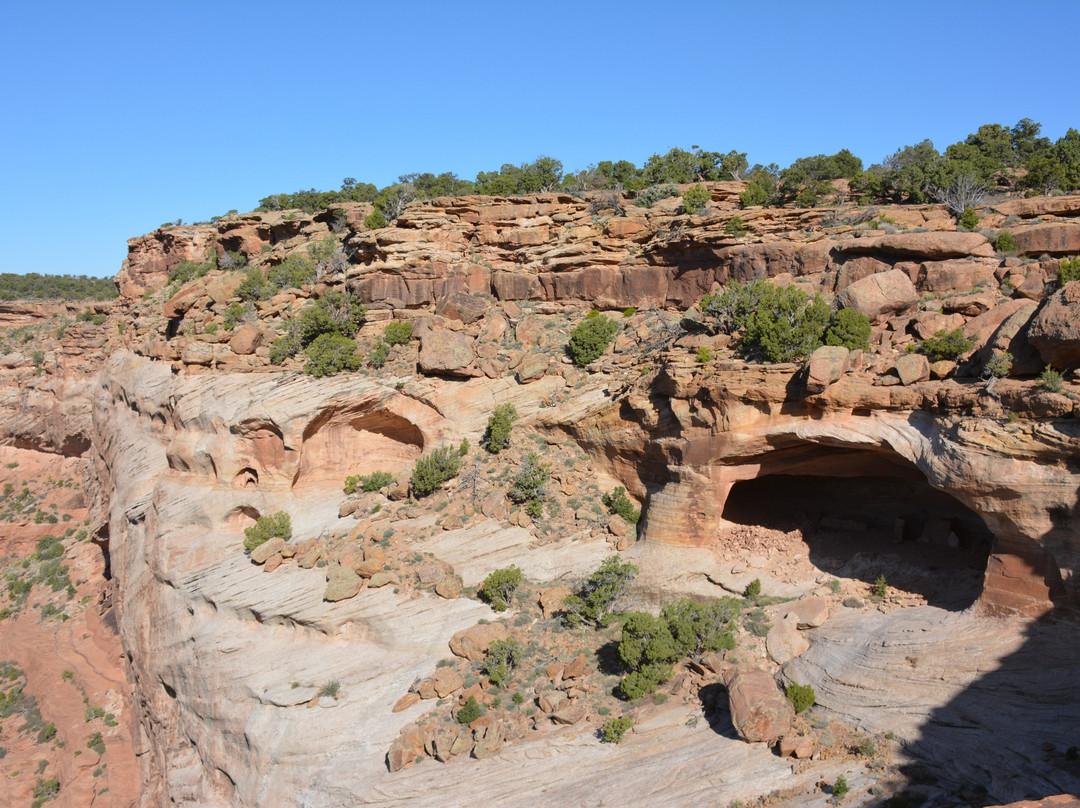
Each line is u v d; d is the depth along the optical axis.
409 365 52.06
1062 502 26.44
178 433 54.62
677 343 43.56
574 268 55.41
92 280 164.75
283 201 101.00
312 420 49.59
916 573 34.00
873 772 25.27
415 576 41.03
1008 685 26.09
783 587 35.91
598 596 36.53
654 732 29.67
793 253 45.50
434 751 31.31
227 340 56.34
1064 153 65.94
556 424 46.62
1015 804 17.86
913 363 32.19
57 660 68.38
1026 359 29.14
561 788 28.17
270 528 46.56
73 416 90.56
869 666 29.19
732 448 36.53
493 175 86.81
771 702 27.89
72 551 83.94
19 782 55.56
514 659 34.72
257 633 42.41
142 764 52.31
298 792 33.41
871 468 36.62
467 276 58.12
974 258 39.44
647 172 76.38
